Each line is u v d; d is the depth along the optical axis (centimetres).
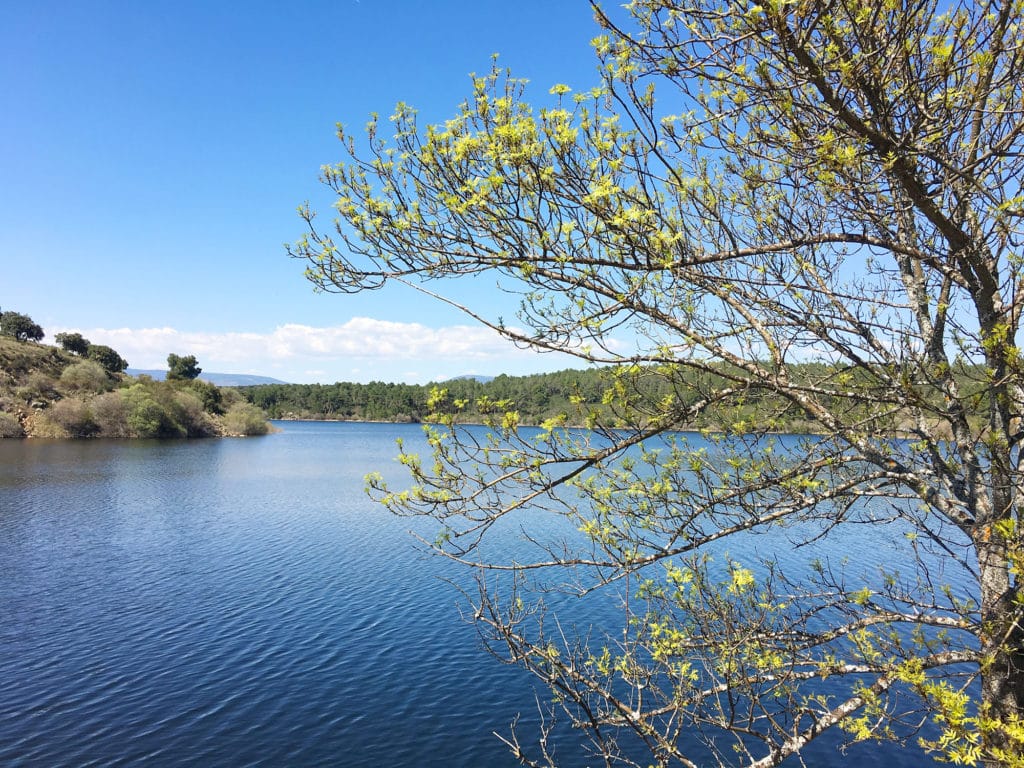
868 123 303
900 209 329
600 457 343
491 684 1408
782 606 434
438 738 1195
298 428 14000
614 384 334
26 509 3244
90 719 1231
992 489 355
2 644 1556
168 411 8788
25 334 10888
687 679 379
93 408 7969
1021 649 337
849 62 271
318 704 1311
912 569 1234
